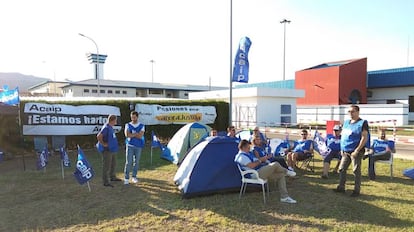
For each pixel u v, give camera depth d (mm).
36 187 7141
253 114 29938
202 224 5000
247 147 6246
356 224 4922
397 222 4980
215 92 34750
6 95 10562
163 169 9047
